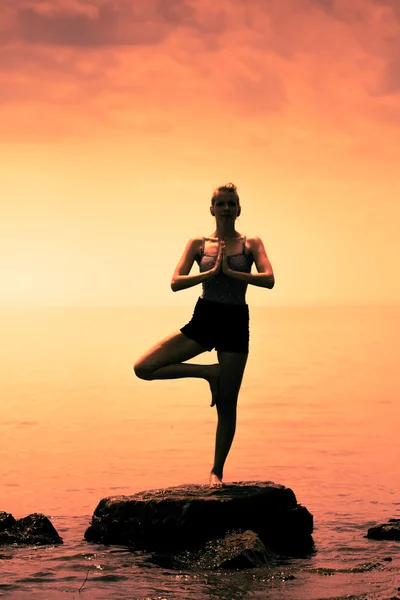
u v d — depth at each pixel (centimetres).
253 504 912
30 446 1912
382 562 839
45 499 1284
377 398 2944
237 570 807
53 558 852
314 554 882
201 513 898
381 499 1243
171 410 2664
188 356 976
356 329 10981
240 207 995
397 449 1800
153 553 869
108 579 772
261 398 2964
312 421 2323
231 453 1761
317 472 1520
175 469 1581
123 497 952
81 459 1714
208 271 952
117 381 3753
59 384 3616
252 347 6569
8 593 728
